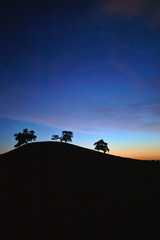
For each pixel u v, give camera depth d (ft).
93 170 47.34
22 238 16.30
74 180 37.58
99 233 17.13
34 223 19.35
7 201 25.72
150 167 56.85
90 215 21.44
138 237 16.22
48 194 28.91
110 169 49.78
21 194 28.71
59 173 42.32
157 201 26.11
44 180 36.68
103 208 23.58
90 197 27.89
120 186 34.22
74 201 26.11
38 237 16.46
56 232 17.43
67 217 20.93
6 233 17.26
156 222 19.30
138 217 20.71
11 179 37.45
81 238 16.24
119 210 22.91
